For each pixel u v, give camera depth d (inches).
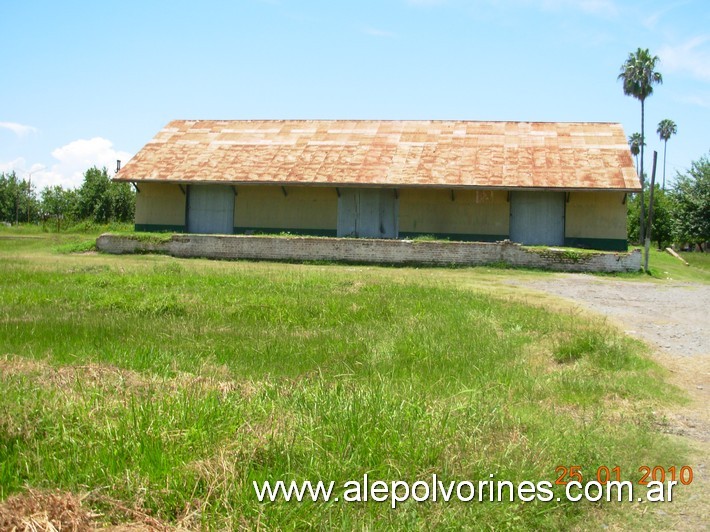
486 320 472.7
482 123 1378.0
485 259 1016.2
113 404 241.6
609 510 200.2
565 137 1295.5
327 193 1256.2
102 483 189.2
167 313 482.6
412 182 1176.8
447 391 295.7
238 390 270.4
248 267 900.0
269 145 1334.9
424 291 628.7
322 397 254.1
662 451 243.0
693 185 1833.2
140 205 1307.8
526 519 191.0
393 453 213.9
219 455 201.8
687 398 321.4
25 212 2815.0
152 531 168.4
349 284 673.0
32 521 164.9
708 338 474.0
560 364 376.2
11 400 243.3
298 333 422.6
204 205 1291.8
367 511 186.4
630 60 2208.4
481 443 228.1
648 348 422.0
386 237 1235.9
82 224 1875.0
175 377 297.4
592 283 847.1
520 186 1149.7
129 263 909.2
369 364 341.4
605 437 248.5
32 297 534.3
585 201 1184.2
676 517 196.9
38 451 203.5
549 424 258.1
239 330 426.0
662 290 799.1
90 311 488.7
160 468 194.1
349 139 1336.1
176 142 1373.0
